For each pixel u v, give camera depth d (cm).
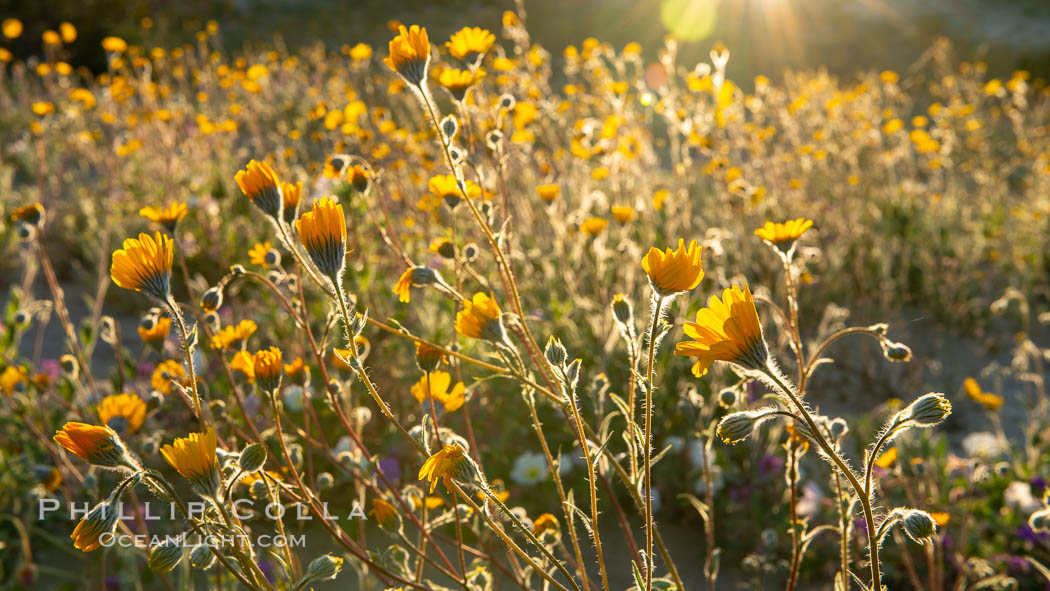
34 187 789
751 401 350
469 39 232
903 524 122
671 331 363
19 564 273
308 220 130
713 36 2327
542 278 422
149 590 272
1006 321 619
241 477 128
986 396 358
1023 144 925
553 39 2314
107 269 568
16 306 363
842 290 615
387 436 337
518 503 337
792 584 192
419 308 420
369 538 299
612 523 337
